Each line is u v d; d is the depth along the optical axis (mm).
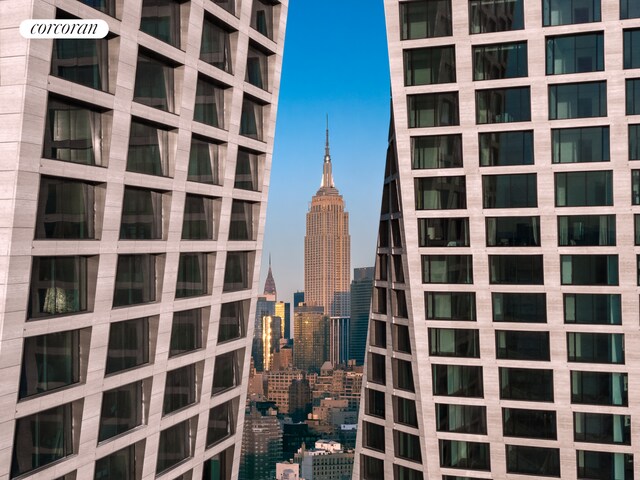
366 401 61250
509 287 51188
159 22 33938
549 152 49562
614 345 49750
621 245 48719
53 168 26891
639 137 48094
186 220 37344
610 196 48938
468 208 51375
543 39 48969
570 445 50938
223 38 39719
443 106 51625
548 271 50344
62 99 27922
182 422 38500
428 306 53438
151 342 34594
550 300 50500
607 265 49438
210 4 37156
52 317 27438
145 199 34000
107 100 29750
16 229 25234
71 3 27281
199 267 38938
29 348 26859
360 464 60938
